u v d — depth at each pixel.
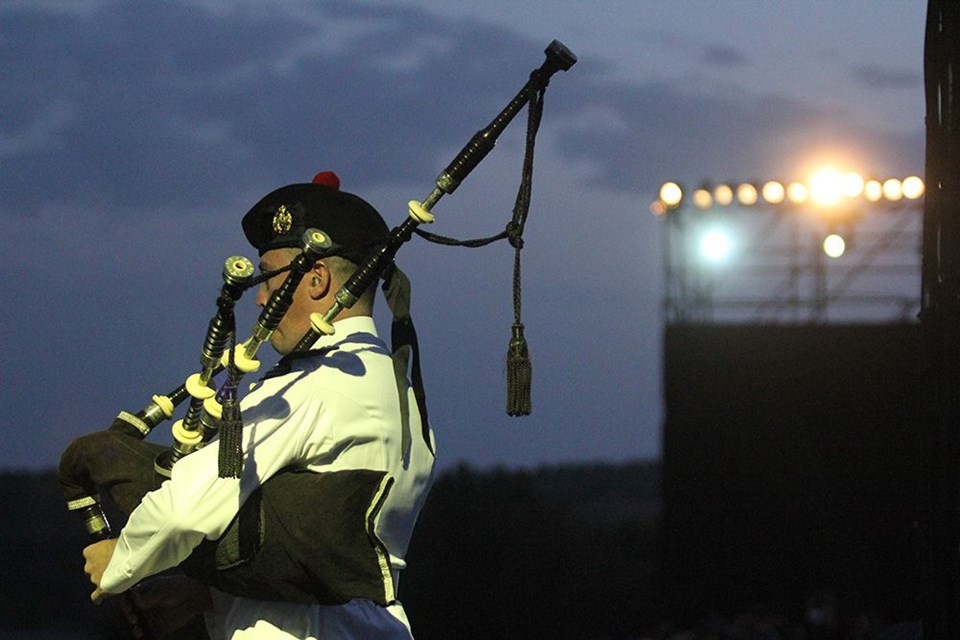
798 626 18.88
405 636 4.21
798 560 19.34
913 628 5.80
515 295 3.96
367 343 4.08
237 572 3.80
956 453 4.45
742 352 19.53
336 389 3.94
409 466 4.10
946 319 4.45
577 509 30.67
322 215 4.06
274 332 4.00
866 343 19.34
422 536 22.08
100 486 4.09
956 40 4.40
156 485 3.94
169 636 4.31
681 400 19.67
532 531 22.78
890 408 19.23
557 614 22.52
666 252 19.95
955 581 4.46
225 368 3.90
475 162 3.88
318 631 3.97
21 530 24.41
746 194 19.83
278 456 3.82
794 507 19.39
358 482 3.81
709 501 19.56
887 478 19.20
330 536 3.76
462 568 21.95
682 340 19.62
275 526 3.79
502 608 21.97
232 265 3.68
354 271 4.07
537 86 3.93
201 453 3.80
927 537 4.55
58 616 22.53
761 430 19.48
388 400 4.02
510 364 3.95
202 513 3.74
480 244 3.96
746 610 19.38
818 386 19.39
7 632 21.92
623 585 23.86
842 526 19.27
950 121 4.43
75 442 4.08
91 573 3.96
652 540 25.78
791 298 19.84
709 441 19.59
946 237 4.45
